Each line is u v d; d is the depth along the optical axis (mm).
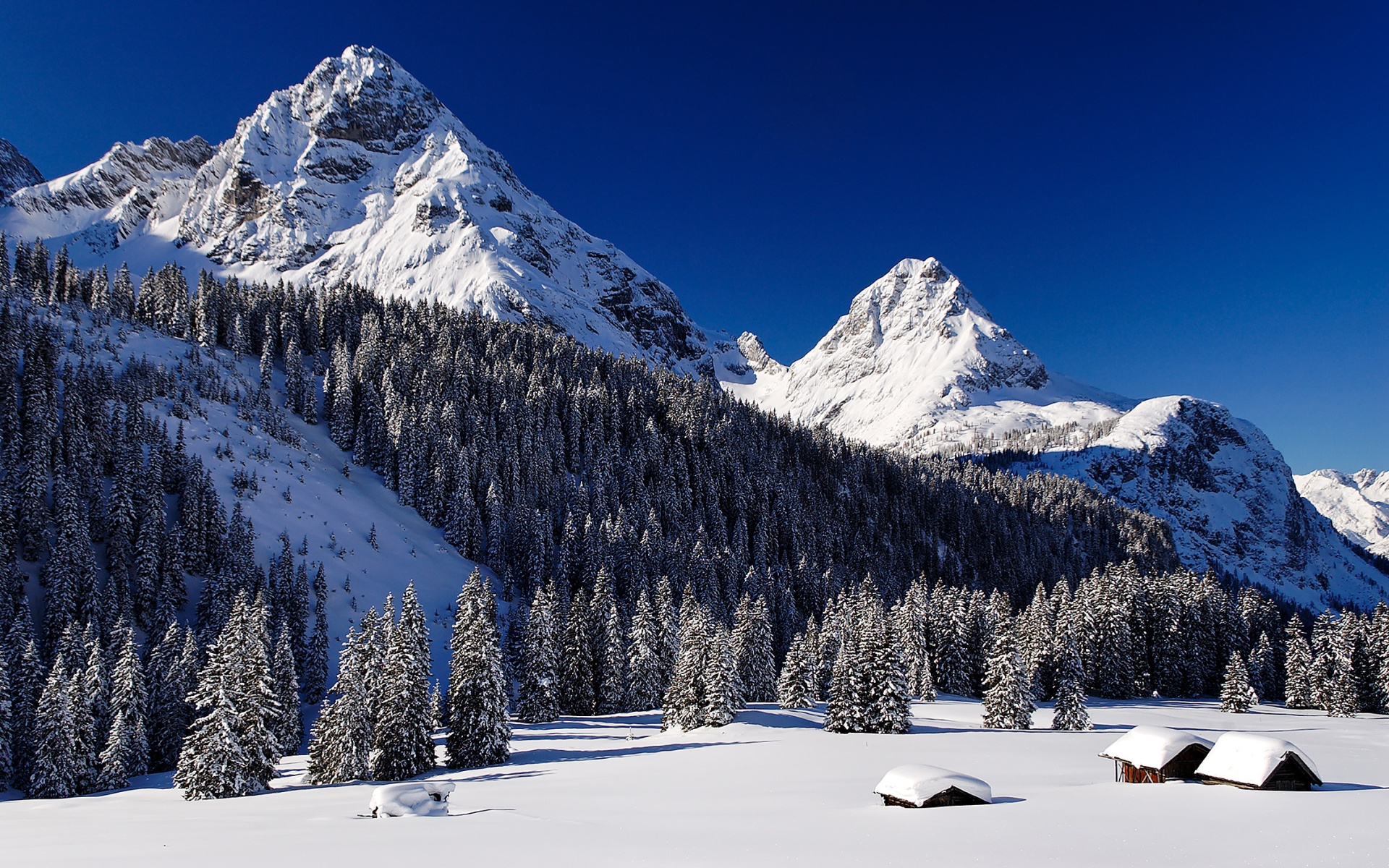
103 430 110250
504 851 26016
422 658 59125
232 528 102812
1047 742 63688
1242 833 25750
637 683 89688
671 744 65688
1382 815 28969
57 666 63688
